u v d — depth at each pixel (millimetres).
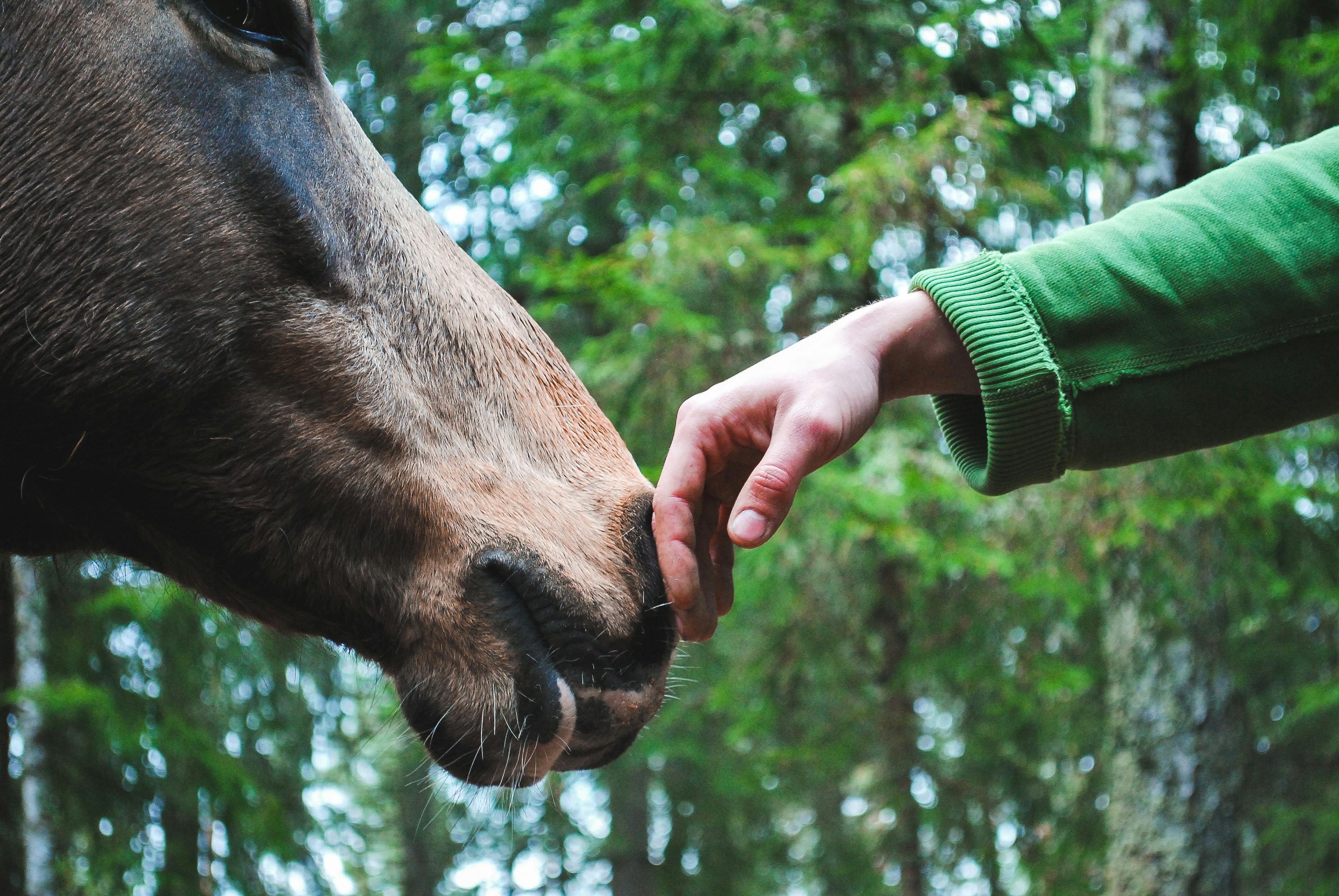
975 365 1428
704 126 7062
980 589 7801
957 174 6246
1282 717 9914
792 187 7711
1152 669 7242
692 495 1570
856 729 8281
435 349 1729
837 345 1533
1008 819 8477
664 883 12953
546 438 1775
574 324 10070
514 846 13523
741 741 9344
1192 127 7371
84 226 1571
